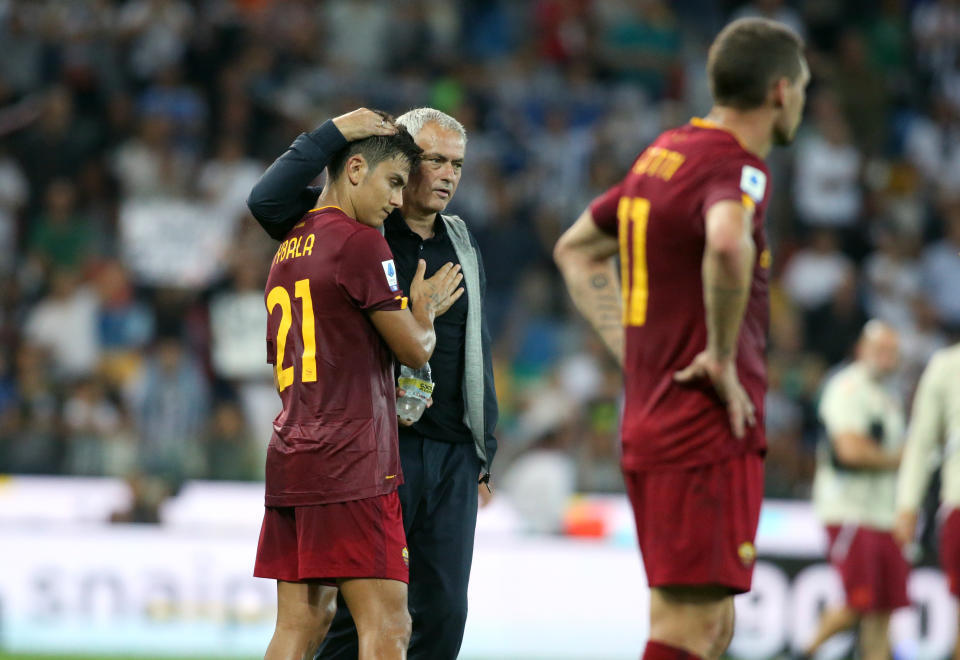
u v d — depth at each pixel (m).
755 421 13.30
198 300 41.06
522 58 53.56
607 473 35.38
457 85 50.84
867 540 29.03
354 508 14.21
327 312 14.33
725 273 12.35
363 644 14.14
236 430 34.47
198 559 33.22
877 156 55.78
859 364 29.72
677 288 13.38
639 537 13.68
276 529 14.87
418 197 16.25
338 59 51.38
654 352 13.50
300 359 14.44
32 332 40.84
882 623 29.30
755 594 34.00
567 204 48.88
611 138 50.66
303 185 14.77
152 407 36.25
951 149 57.19
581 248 15.20
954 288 50.84
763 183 13.16
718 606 13.29
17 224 45.09
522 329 44.47
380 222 14.98
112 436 33.97
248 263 41.16
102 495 33.34
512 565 34.28
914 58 60.38
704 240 13.17
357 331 14.39
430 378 16.17
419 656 16.77
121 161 45.69
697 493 13.12
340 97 49.38
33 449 33.44
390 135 14.77
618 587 34.50
